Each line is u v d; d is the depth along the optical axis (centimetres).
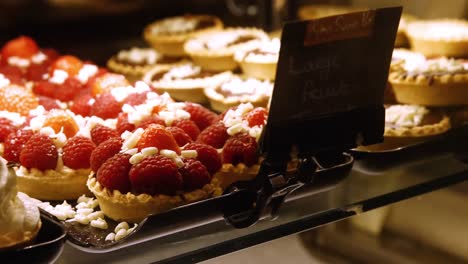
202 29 95
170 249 57
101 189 58
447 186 67
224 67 86
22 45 86
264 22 93
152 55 92
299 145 58
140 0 121
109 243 56
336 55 57
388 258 67
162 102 68
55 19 116
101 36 116
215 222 58
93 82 76
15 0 116
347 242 67
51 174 62
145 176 57
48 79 80
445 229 71
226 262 60
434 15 101
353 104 59
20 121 67
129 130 65
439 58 83
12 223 52
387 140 69
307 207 62
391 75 78
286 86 56
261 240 59
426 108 76
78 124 67
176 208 55
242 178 62
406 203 70
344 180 62
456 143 69
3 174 52
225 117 65
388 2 94
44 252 52
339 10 98
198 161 58
